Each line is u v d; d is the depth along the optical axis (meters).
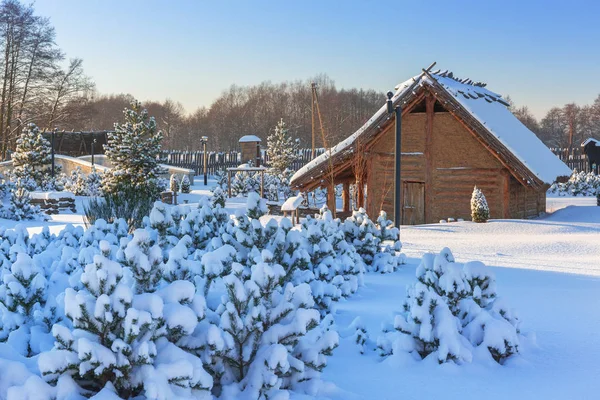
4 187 35.44
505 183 23.66
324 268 8.10
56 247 8.11
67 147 70.81
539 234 18.44
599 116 135.62
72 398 3.42
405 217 25.44
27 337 4.22
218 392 4.17
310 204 39.00
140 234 4.29
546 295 8.30
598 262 12.51
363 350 5.54
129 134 35.81
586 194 45.25
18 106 74.25
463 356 5.01
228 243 6.41
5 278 4.53
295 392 4.29
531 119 137.12
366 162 26.14
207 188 49.72
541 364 5.11
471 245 15.81
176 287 4.03
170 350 3.75
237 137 130.62
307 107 117.31
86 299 3.62
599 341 5.80
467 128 23.53
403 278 10.01
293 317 4.44
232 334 4.16
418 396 4.39
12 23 69.62
